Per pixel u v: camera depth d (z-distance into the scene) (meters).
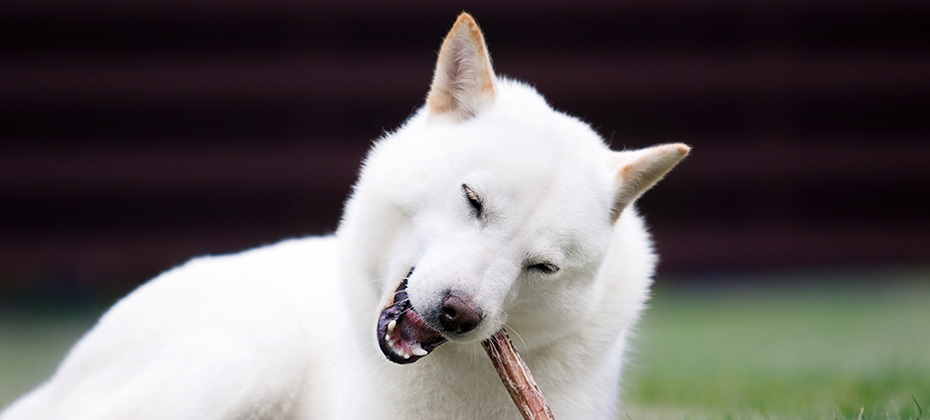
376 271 6.22
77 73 35.62
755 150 37.41
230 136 36.97
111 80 35.81
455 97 6.40
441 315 5.61
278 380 6.98
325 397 7.02
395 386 6.31
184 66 36.47
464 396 6.37
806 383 11.50
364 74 36.88
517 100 6.38
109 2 35.28
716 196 37.62
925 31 37.66
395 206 6.04
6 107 35.47
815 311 25.53
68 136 36.09
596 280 6.23
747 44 37.75
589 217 6.00
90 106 35.97
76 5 35.16
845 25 37.78
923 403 8.68
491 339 5.91
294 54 37.19
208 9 36.16
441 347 6.20
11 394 12.66
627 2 36.69
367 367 6.40
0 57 35.56
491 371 6.28
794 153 37.38
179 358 6.93
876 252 36.78
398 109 37.38
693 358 16.45
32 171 35.44
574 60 37.00
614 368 6.84
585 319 6.28
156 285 7.61
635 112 37.56
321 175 36.41
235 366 6.82
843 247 36.72
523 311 6.08
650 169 6.30
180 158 36.16
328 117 37.12
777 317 24.30
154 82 36.06
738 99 37.66
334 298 7.29
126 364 7.17
